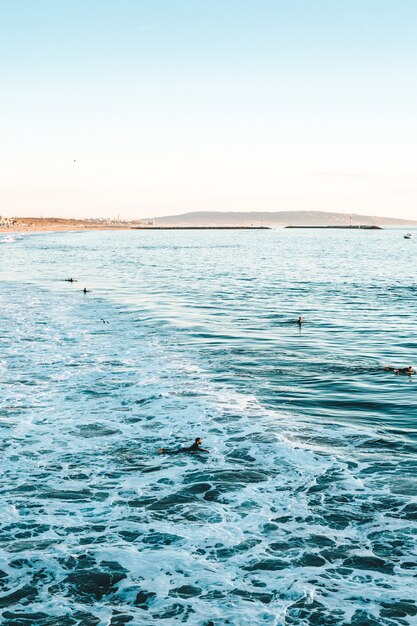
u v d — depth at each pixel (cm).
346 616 749
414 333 2828
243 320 3238
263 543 918
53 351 2344
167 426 1459
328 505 1038
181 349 2409
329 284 5497
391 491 1089
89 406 1622
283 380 1909
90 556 886
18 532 956
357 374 1994
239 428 1441
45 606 774
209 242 19900
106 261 9256
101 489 1113
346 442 1345
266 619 746
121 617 752
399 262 9106
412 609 761
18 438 1380
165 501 1061
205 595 795
